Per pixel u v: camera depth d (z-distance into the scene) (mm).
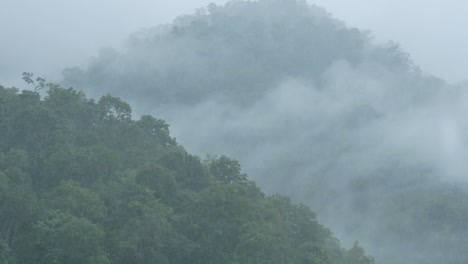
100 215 53656
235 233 56000
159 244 52156
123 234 52094
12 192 51938
